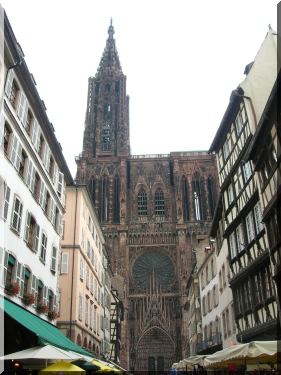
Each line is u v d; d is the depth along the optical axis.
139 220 93.88
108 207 95.69
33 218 26.44
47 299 29.34
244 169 28.62
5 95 21.42
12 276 22.50
